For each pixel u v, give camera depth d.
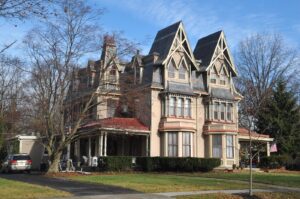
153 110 41.44
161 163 37.53
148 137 40.97
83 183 24.17
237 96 47.59
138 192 20.22
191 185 23.88
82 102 35.91
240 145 48.03
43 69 33.91
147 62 43.12
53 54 33.53
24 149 48.72
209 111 44.50
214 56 46.06
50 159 34.19
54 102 34.16
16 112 43.81
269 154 48.84
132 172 36.31
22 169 38.16
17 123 45.47
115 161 36.25
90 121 39.78
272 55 68.12
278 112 55.69
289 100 56.09
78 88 35.62
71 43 33.59
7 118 44.09
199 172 38.25
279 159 46.34
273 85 57.47
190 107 43.38
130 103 37.31
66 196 17.81
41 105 34.47
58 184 23.44
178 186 23.06
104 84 35.38
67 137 34.09
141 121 42.19
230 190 22.56
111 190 20.64
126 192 20.02
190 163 38.06
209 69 45.44
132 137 43.88
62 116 34.06
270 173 38.47
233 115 46.12
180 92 42.34
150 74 42.19
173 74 42.91
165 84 42.00
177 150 41.06
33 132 45.81
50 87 33.94
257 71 59.91
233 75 47.94
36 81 34.09
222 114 45.41
